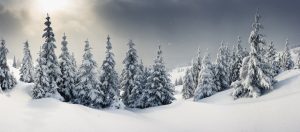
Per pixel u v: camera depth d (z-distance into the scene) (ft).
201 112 101.19
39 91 133.59
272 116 77.82
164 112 113.39
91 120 80.89
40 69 135.13
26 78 236.22
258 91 140.67
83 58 138.31
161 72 162.20
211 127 84.48
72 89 147.13
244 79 147.95
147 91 161.89
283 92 129.70
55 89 137.39
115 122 84.99
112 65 149.18
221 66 221.87
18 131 62.49
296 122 69.15
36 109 80.69
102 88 142.92
